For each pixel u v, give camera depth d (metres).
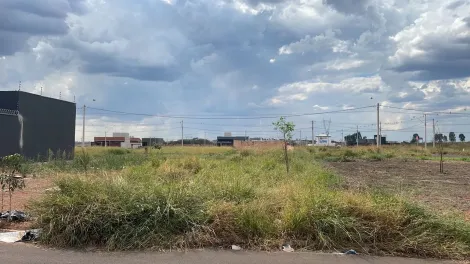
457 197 11.43
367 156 37.94
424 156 41.47
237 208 6.84
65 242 6.24
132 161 21.27
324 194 7.37
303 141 104.62
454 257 5.96
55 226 6.35
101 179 7.51
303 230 6.49
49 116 29.44
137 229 6.30
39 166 18.53
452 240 6.25
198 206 6.88
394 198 7.01
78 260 5.57
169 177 11.09
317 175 14.23
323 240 6.20
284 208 7.16
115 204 6.55
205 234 6.39
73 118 33.09
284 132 15.62
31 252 5.88
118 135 112.69
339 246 6.26
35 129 27.62
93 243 6.28
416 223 6.38
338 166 26.33
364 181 15.21
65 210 6.47
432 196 11.58
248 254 5.93
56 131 30.39
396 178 17.45
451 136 112.88
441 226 6.40
